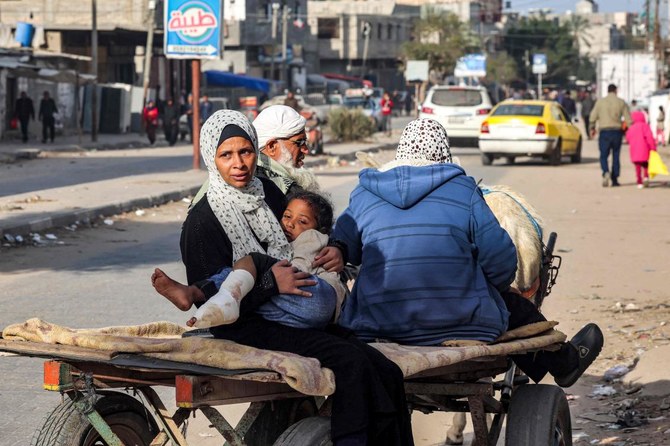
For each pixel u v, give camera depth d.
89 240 14.88
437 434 6.68
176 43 24.75
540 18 139.88
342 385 3.96
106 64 54.81
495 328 4.62
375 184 4.76
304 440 3.96
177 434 4.20
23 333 4.23
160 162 30.12
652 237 14.93
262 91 66.94
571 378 5.24
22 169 27.16
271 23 79.19
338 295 4.30
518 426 4.65
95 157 32.81
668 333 8.95
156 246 14.31
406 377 4.16
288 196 4.86
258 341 4.12
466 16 132.62
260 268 4.09
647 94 65.38
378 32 106.31
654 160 22.08
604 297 10.72
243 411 7.07
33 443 4.50
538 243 6.02
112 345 4.00
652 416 6.80
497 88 110.56
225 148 4.28
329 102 64.19
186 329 4.84
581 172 26.27
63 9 53.84
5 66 37.88
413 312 4.56
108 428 4.14
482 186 6.46
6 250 13.76
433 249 4.59
